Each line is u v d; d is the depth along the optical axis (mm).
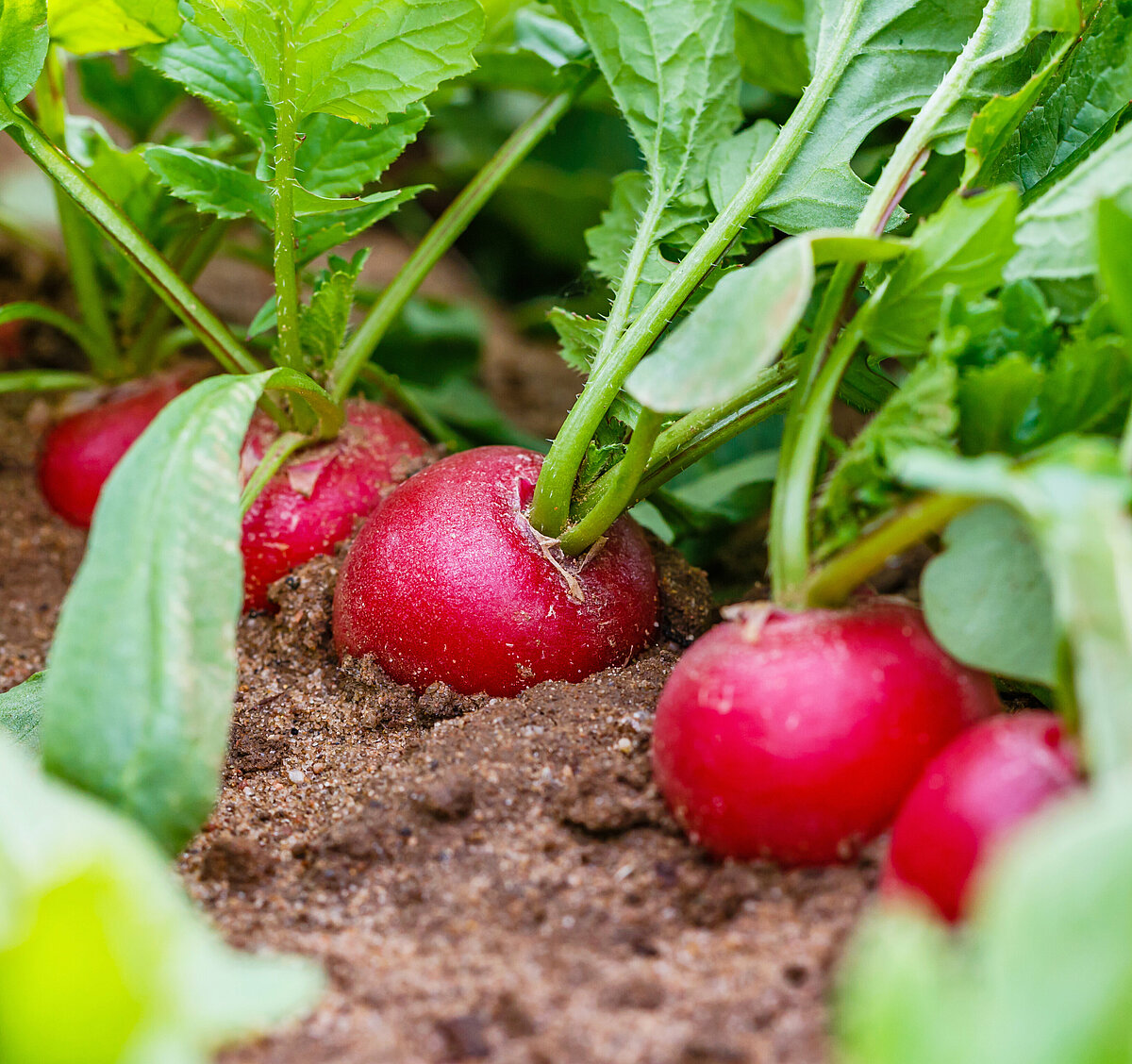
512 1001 285
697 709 298
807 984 285
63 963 271
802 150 332
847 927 291
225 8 321
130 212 376
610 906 299
